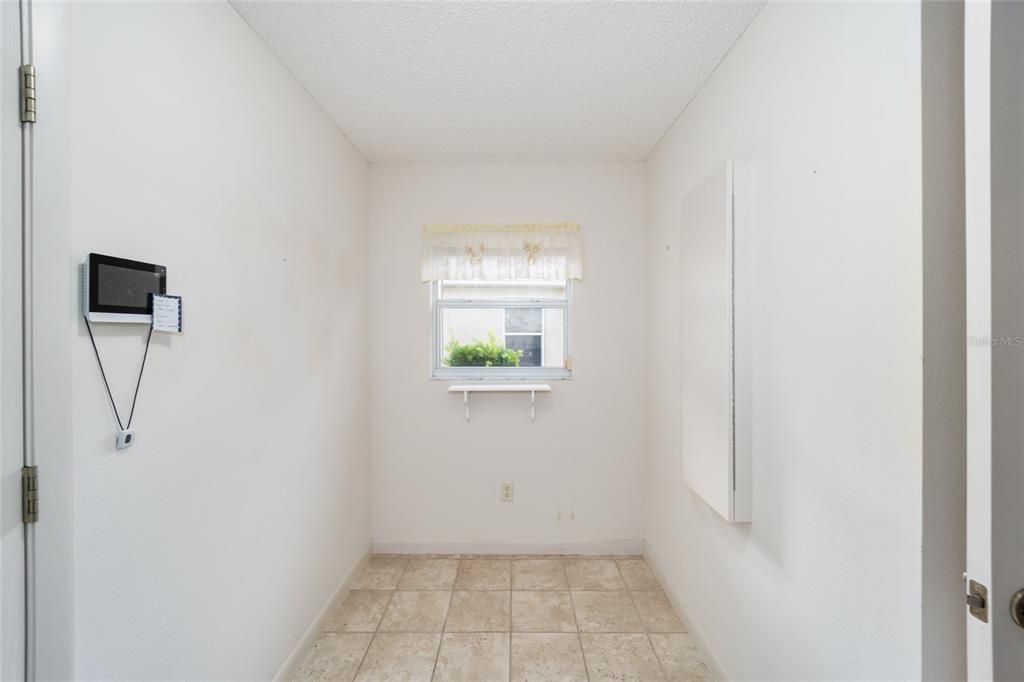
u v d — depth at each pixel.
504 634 2.09
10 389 0.86
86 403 0.95
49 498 0.89
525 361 2.97
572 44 1.70
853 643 1.08
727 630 1.72
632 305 2.88
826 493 1.17
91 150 0.96
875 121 1.01
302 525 1.93
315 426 2.06
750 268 1.54
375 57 1.76
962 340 0.91
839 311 1.13
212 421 1.35
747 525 1.57
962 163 0.91
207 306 1.32
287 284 1.81
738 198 1.56
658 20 1.56
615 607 2.30
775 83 1.40
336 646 2.01
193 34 1.27
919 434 0.91
